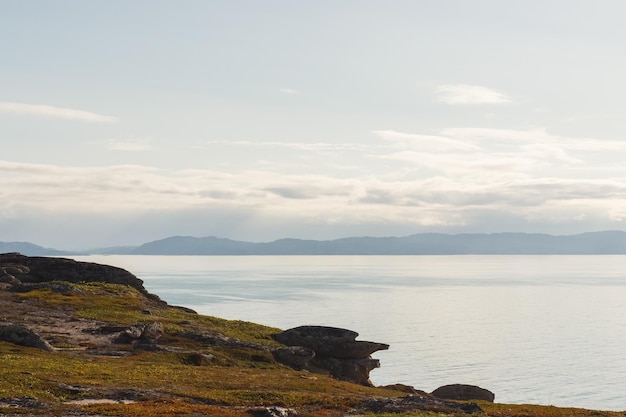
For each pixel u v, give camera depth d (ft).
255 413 140.05
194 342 254.88
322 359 274.36
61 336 240.94
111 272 405.18
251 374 203.82
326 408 156.04
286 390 181.37
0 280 364.38
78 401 141.08
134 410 132.16
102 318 285.02
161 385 166.30
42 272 394.52
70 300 321.73
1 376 153.38
